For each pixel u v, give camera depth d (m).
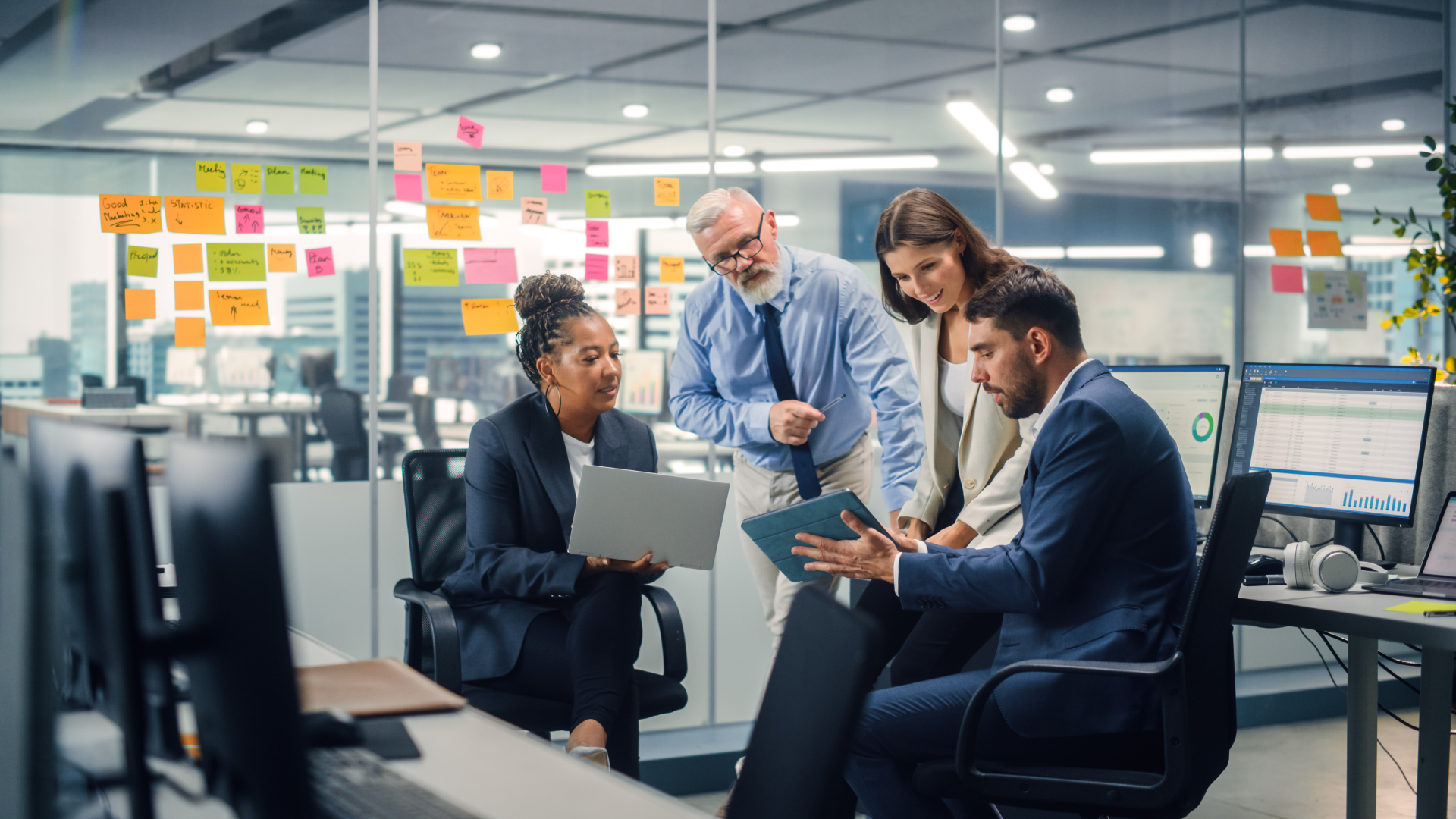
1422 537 2.30
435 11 3.20
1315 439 2.26
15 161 2.91
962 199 3.72
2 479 0.91
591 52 3.36
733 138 3.51
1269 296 4.01
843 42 3.59
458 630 2.07
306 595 3.02
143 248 2.98
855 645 0.84
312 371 3.09
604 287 3.37
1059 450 1.64
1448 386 2.28
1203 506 2.39
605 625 1.97
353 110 3.13
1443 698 1.88
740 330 2.65
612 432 2.31
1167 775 1.51
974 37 3.71
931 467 2.41
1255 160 4.00
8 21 2.93
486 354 3.25
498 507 2.16
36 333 2.91
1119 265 3.85
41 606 0.85
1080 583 1.66
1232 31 3.95
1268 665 4.03
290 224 3.09
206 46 3.04
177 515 0.81
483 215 3.25
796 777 0.86
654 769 3.04
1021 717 1.61
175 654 0.80
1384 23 4.12
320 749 1.05
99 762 0.85
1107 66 3.84
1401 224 4.11
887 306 2.44
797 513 1.79
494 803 0.92
